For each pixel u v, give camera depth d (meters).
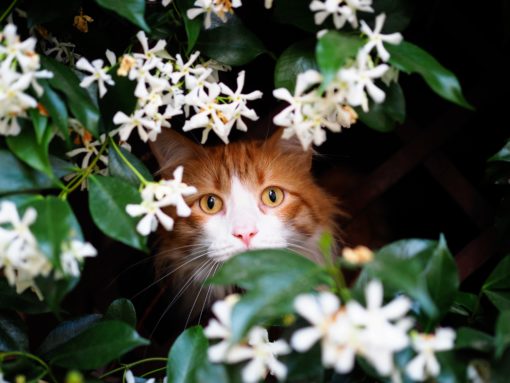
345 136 0.85
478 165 0.82
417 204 0.88
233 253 0.63
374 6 0.53
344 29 0.52
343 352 0.42
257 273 0.46
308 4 0.53
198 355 0.50
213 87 0.54
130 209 0.49
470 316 0.53
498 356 0.45
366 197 0.72
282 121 0.50
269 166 0.67
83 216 0.72
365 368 0.47
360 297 0.46
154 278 0.74
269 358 0.47
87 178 0.50
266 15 0.71
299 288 0.45
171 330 0.74
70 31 0.59
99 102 0.52
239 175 0.67
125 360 0.72
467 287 0.75
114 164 0.53
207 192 0.66
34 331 0.69
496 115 0.79
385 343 0.42
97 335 0.49
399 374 0.46
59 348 0.50
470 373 0.46
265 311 0.44
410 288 0.43
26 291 0.53
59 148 0.52
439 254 0.46
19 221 0.46
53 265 0.46
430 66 0.49
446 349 0.46
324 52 0.46
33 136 0.48
